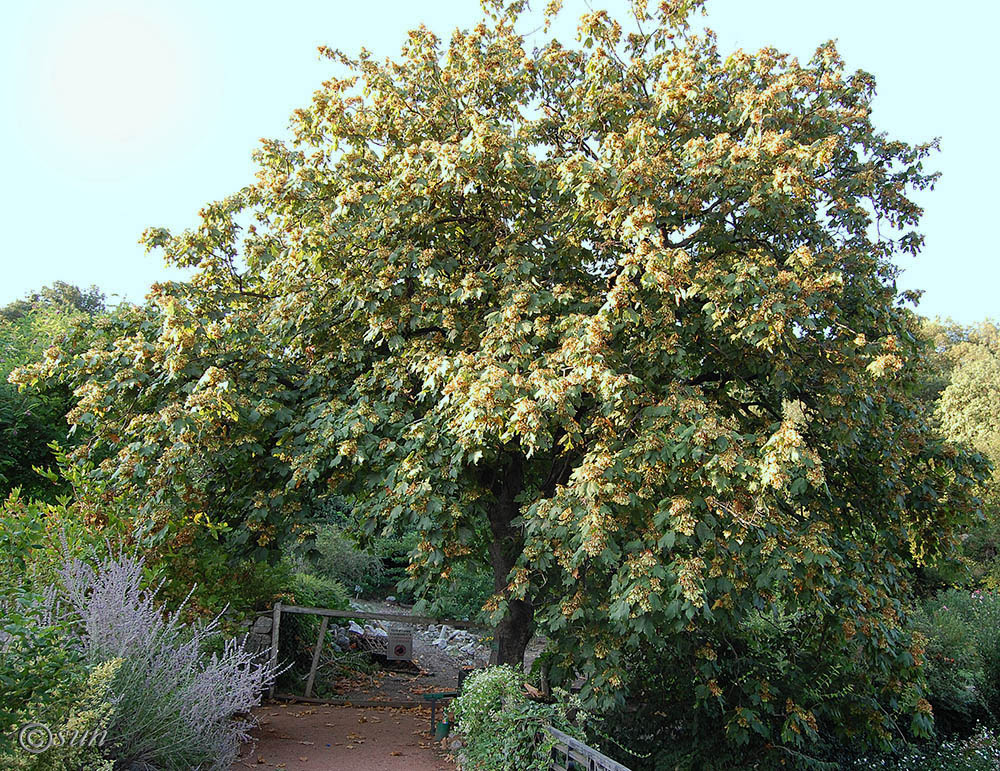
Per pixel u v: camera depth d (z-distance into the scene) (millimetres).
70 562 5625
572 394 5336
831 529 6438
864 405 6297
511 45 8078
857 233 7605
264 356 7367
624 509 5625
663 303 6148
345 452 6172
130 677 4770
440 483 6219
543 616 5969
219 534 7516
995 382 23203
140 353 6785
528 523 6078
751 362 6445
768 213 6281
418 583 6832
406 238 7035
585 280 7305
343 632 12820
